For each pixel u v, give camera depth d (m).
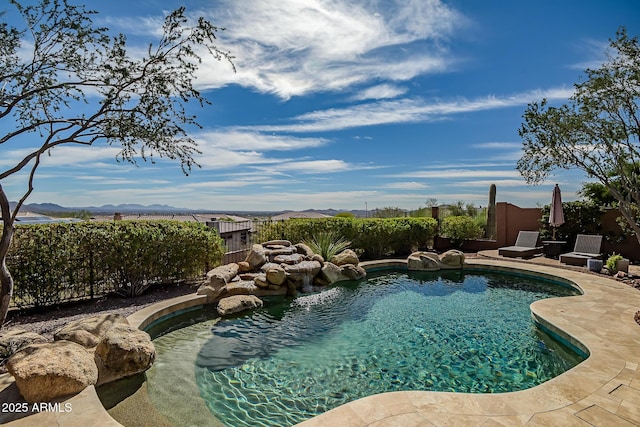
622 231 12.09
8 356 4.14
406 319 6.76
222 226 11.20
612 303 6.49
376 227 13.09
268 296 8.20
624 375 3.76
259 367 4.76
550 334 5.51
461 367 4.79
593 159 6.43
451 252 11.45
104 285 7.43
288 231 12.05
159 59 5.13
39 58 4.61
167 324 6.38
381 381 4.42
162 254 7.93
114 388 4.06
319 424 2.93
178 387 4.18
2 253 4.50
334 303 7.85
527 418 3.02
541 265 10.60
